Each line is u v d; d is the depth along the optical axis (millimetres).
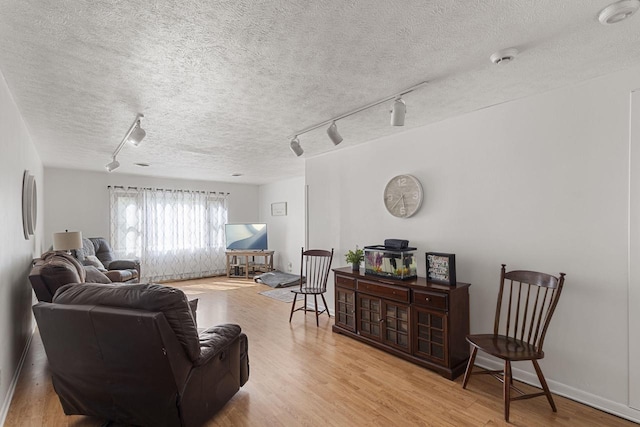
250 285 6664
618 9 1501
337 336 3674
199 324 4141
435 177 3271
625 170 2176
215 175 6848
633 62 2080
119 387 1857
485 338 2459
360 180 4082
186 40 1761
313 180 4781
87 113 2891
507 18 1609
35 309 1887
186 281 7105
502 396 2404
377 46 1855
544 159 2539
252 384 2584
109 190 6418
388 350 3160
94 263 5012
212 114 2961
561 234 2447
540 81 2348
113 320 1707
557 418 2133
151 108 2799
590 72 2215
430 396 2404
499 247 2789
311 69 2125
